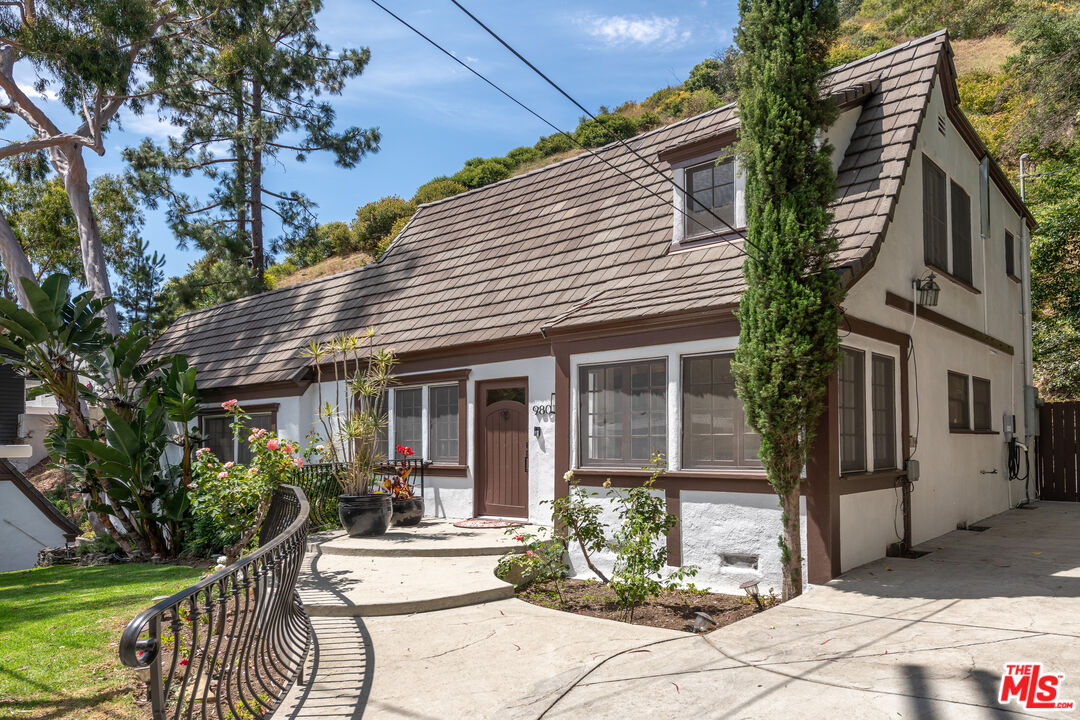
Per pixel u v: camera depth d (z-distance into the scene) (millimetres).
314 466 13109
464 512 13188
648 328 9562
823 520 7898
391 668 5789
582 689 5035
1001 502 13914
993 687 4555
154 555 13562
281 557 5172
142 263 30000
